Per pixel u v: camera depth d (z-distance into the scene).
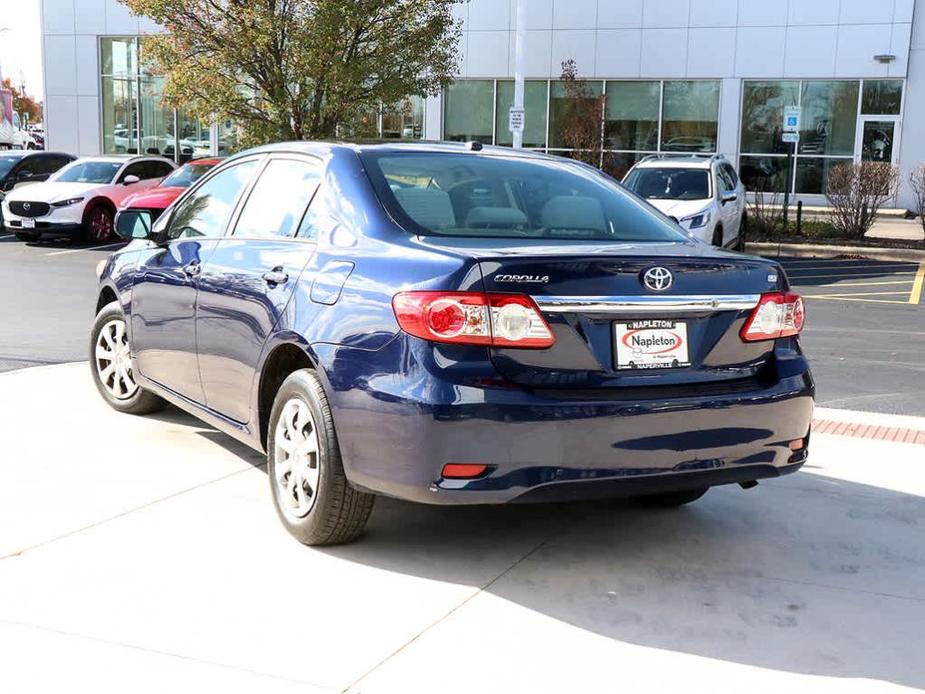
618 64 26.70
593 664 3.37
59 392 7.04
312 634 3.52
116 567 4.04
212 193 5.56
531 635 3.57
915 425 6.78
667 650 3.49
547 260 3.76
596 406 3.75
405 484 3.75
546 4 27.03
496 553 4.34
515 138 19.72
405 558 4.24
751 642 3.57
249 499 4.88
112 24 30.77
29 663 3.26
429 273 3.77
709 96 26.27
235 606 3.72
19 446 5.67
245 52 18.34
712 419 3.97
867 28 24.77
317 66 17.94
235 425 4.94
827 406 7.42
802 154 25.86
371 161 4.55
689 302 3.97
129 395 6.38
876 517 4.95
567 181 4.84
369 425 3.84
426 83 19.45
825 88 25.44
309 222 4.57
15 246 18.61
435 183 4.50
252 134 19.02
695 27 26.00
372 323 3.88
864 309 12.68
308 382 4.19
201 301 5.14
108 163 20.14
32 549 4.19
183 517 4.61
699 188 16.19
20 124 81.19
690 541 4.57
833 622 3.75
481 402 3.63
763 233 20.48
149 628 3.52
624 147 27.09
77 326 10.09
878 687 3.27
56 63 31.50
